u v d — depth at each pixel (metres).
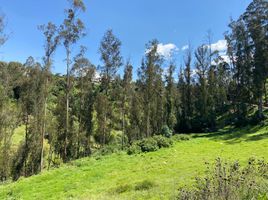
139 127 52.06
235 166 9.35
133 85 52.31
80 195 17.69
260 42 49.25
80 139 48.88
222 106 62.06
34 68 43.28
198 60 68.31
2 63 40.34
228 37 61.00
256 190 7.72
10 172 43.09
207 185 7.95
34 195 19.92
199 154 27.17
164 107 54.75
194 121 56.00
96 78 52.16
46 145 50.12
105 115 50.25
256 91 49.41
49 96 47.75
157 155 29.11
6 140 43.53
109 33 50.47
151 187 16.48
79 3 40.88
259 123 45.16
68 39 41.81
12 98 49.31
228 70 63.50
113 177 22.11
